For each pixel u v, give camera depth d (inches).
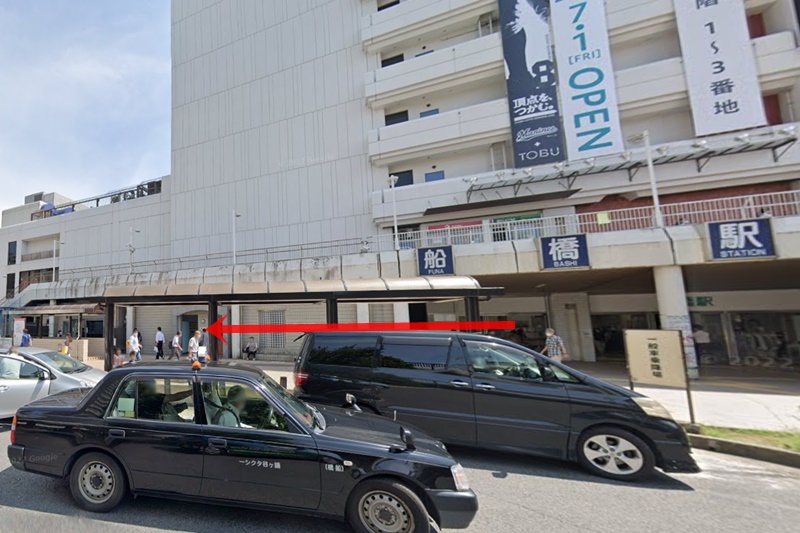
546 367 182.4
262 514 126.0
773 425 230.1
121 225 1059.9
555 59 651.5
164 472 121.0
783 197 543.5
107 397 131.9
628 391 174.7
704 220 569.0
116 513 123.9
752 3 575.5
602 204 633.0
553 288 619.5
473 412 181.5
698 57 577.0
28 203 1445.6
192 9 995.3
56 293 801.6
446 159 737.0
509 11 673.0
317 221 794.8
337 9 839.7
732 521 128.1
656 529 122.9
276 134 853.8
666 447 159.3
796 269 438.3
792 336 525.7
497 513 133.0
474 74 697.6
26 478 150.3
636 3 613.9
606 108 608.4
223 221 876.6
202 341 740.7
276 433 119.0
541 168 626.8
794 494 149.3
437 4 730.2
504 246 467.2
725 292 563.2
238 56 919.7
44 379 247.3
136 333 564.7
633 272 461.1
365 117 785.6
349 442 117.6
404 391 192.2
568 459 169.9
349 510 112.5
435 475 112.2
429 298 392.2
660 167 588.1
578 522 127.1
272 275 568.4
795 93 553.0
